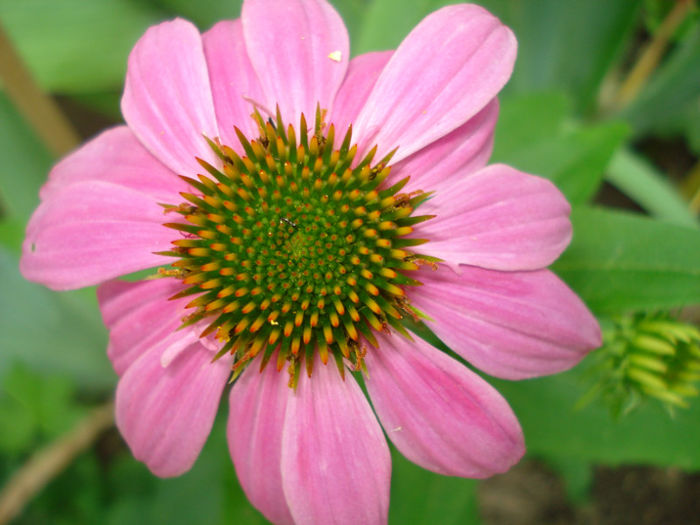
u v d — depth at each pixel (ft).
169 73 0.43
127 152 0.44
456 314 0.41
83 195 0.43
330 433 0.42
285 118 0.44
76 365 0.67
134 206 0.44
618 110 0.75
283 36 0.44
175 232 0.44
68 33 0.71
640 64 0.73
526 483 0.75
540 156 0.54
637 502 0.72
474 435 0.40
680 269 0.47
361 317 0.43
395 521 0.55
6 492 0.64
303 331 0.43
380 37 0.54
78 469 0.67
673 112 0.70
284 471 0.42
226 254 0.44
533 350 0.40
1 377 0.64
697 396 0.52
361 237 0.44
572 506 0.74
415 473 0.55
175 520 0.65
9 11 0.70
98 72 0.71
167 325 0.43
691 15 0.65
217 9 0.66
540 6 0.64
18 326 0.65
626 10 0.64
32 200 0.64
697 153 0.78
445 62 0.42
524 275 0.41
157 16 0.72
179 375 0.43
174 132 0.44
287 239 0.44
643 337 0.47
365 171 0.43
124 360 0.44
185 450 0.43
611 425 0.53
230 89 0.44
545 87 0.69
